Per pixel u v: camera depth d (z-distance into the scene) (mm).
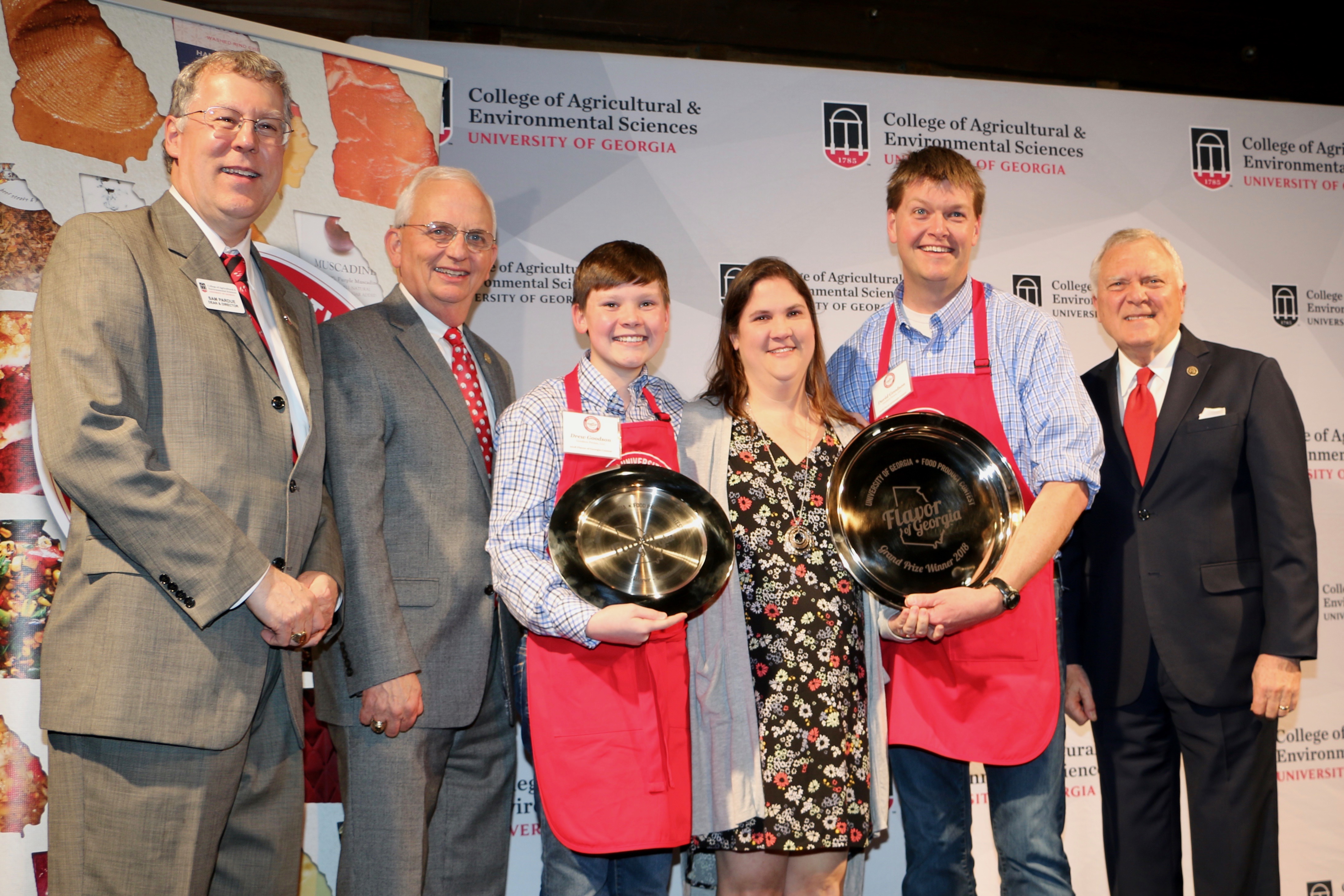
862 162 3775
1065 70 4387
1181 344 2986
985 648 2324
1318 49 4422
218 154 2068
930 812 2449
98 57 2758
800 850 2137
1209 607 2770
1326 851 3633
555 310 3531
